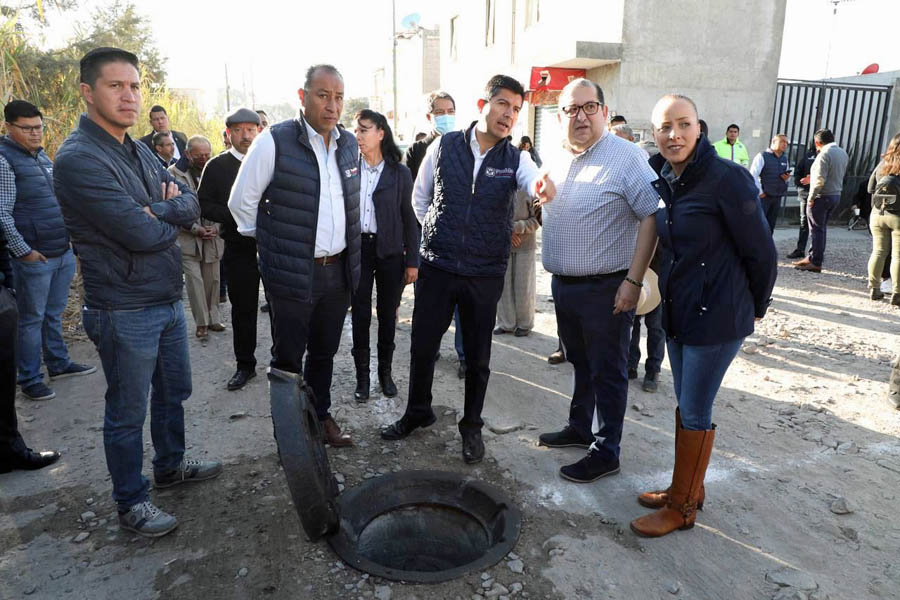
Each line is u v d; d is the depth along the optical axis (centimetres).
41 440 401
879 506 328
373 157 445
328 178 347
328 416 388
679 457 302
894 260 701
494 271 353
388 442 397
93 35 1380
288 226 331
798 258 980
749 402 458
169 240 289
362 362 463
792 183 1310
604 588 268
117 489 301
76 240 276
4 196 415
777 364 534
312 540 285
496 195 344
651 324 465
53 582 272
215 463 356
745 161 1041
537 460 377
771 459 376
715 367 287
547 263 351
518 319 601
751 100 1248
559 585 270
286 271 335
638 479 356
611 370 341
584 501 334
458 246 348
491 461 375
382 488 340
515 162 346
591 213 325
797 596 261
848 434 407
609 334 337
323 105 323
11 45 715
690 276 280
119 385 290
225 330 624
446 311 369
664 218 287
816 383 493
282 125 331
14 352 348
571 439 391
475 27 1762
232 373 514
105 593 265
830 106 1299
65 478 355
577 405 386
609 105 1200
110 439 295
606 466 353
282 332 347
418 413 397
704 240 274
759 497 336
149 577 275
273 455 381
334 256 360
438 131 505
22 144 442
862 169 1334
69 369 504
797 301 734
